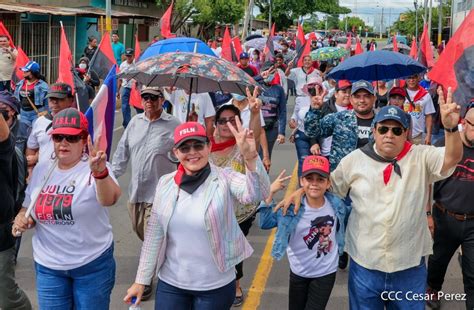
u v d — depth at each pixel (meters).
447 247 4.95
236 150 5.02
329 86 9.41
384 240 4.00
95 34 25.73
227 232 3.70
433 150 3.99
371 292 4.12
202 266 3.67
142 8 31.78
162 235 3.75
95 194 3.90
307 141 7.26
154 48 6.07
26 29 20.78
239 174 3.79
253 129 5.01
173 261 3.74
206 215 3.60
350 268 4.25
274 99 8.27
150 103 5.50
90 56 19.38
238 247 3.77
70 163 4.00
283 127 8.58
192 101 6.91
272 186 4.00
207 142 3.67
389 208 3.98
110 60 8.45
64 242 3.94
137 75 5.71
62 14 20.12
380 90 8.83
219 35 33.75
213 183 3.66
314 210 4.34
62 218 3.89
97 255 4.01
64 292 4.05
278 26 51.72
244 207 4.84
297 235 4.37
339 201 4.35
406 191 3.96
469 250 4.70
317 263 4.39
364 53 6.27
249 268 6.28
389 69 6.47
